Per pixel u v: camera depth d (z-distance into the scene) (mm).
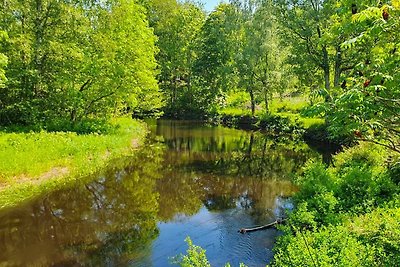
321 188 10406
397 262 6059
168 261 8922
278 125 32219
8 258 9172
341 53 21578
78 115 25891
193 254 6590
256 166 18984
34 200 12891
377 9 5203
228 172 17797
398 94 5754
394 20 5309
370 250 6352
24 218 11570
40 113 23812
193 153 22375
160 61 47812
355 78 6578
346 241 6812
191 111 45312
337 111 5984
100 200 13633
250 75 36750
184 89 48719
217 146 25000
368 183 10219
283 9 27219
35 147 16688
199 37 48562
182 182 16094
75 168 16312
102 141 20828
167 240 10141
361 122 5918
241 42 43125
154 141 26188
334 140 24203
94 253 9453
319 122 28844
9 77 22172
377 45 6477
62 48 23328
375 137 6859
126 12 26312
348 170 11703
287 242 8219
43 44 23125
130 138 25109
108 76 25219
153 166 18812
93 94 25344
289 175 17016
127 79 26000
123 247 9773
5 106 23109
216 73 44969
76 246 9883
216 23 47188
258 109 40969
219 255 9055
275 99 43312
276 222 10727
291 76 34656
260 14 36062
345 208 9453
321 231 7613
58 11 23656
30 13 23219
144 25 30109
